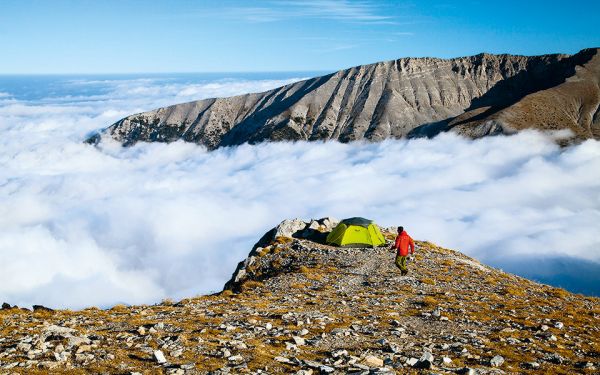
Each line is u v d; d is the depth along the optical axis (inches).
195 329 585.0
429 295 940.6
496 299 920.9
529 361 507.2
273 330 597.6
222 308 791.1
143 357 445.4
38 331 534.0
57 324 612.7
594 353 560.4
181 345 494.3
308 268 1320.1
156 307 824.9
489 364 484.7
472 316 737.6
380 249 1539.1
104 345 484.1
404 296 930.1
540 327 673.6
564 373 471.8
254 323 637.3
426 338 593.0
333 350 511.8
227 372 409.7
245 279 1428.4
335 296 940.0
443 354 514.6
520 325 690.8
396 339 577.9
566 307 885.2
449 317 724.0
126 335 529.0
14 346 466.3
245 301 887.1
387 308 799.7
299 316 692.7
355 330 617.9
